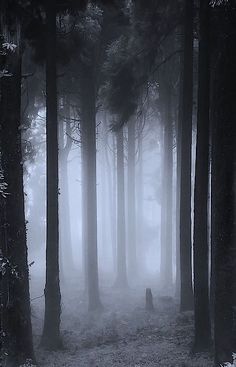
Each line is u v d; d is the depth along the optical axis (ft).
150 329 49.06
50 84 46.32
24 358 38.50
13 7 37.27
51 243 46.34
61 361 41.06
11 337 38.22
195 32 59.16
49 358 42.39
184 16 53.62
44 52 49.39
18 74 38.37
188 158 53.72
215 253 31.86
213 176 32.04
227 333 31.14
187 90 53.57
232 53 30.94
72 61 65.62
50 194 46.34
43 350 45.21
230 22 30.78
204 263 39.65
